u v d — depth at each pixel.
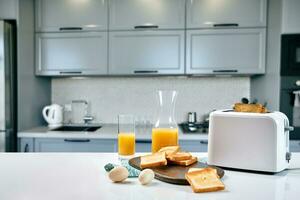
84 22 2.48
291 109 2.19
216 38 2.37
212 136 1.06
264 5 2.32
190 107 2.81
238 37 2.36
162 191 0.82
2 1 2.30
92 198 0.77
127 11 2.44
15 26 2.30
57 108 2.72
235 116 1.01
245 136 1.00
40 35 2.53
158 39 2.42
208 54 2.39
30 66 2.49
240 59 2.36
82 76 2.74
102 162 1.15
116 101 2.88
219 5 2.36
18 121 2.33
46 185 0.87
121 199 0.76
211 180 0.84
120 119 1.20
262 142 0.98
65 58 2.51
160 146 1.21
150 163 0.98
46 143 2.33
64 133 2.30
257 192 0.81
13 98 2.31
